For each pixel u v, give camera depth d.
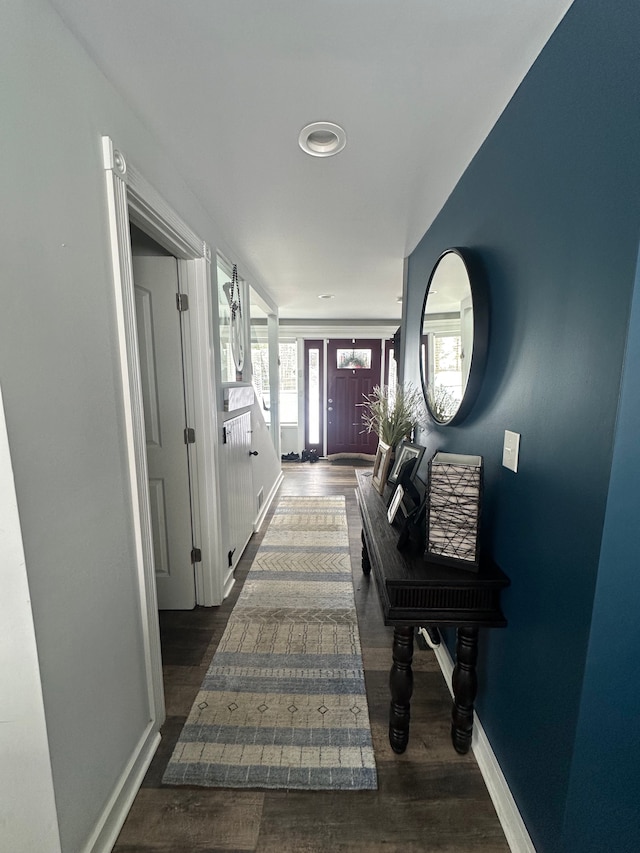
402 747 1.31
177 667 1.73
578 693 0.83
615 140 0.72
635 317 0.69
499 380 1.25
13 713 0.85
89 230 1.01
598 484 0.78
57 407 0.89
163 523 2.11
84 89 0.98
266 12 0.87
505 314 1.20
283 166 1.54
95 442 1.03
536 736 0.99
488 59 1.00
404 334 2.80
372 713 1.49
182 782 1.23
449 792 1.20
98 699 1.04
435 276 1.84
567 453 0.88
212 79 1.08
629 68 0.68
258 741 1.37
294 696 1.57
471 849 1.05
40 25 0.83
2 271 0.74
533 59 0.99
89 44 0.96
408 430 2.13
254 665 1.74
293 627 2.01
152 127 1.30
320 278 3.39
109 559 1.09
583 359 0.82
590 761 0.85
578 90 0.83
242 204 1.88
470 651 1.26
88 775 1.00
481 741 1.30
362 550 2.57
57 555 0.89
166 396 2.03
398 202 1.84
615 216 0.72
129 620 1.20
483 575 1.18
